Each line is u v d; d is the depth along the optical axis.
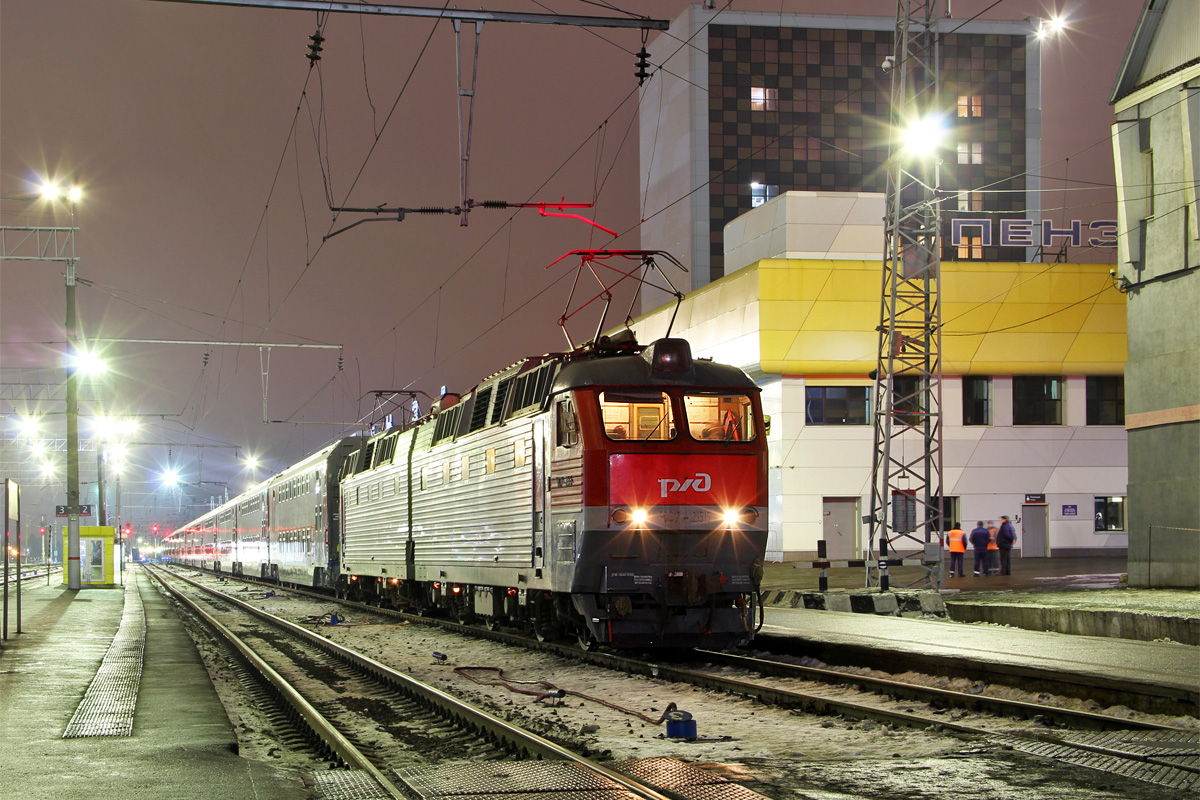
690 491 14.46
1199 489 21.52
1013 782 7.36
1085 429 40.03
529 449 16.39
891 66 25.56
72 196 30.39
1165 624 15.13
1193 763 7.59
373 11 14.51
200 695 11.43
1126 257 23.44
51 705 10.69
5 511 17.12
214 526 67.25
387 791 7.21
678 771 7.73
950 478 39.31
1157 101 22.69
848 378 38.34
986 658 12.09
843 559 37.94
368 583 29.88
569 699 12.05
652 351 14.94
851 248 39.47
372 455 28.66
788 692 11.04
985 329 38.59
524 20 14.79
